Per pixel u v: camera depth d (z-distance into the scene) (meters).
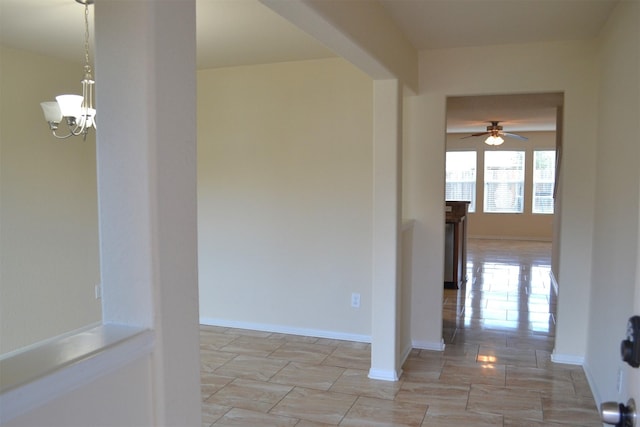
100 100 1.23
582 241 3.69
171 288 1.26
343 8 2.33
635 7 2.49
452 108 6.76
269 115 4.42
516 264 8.10
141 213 1.21
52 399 0.97
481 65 3.85
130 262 1.23
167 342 1.25
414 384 3.38
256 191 4.52
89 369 1.04
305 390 3.30
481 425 2.82
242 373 3.59
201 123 4.64
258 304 4.61
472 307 5.43
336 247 4.32
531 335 4.45
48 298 4.00
